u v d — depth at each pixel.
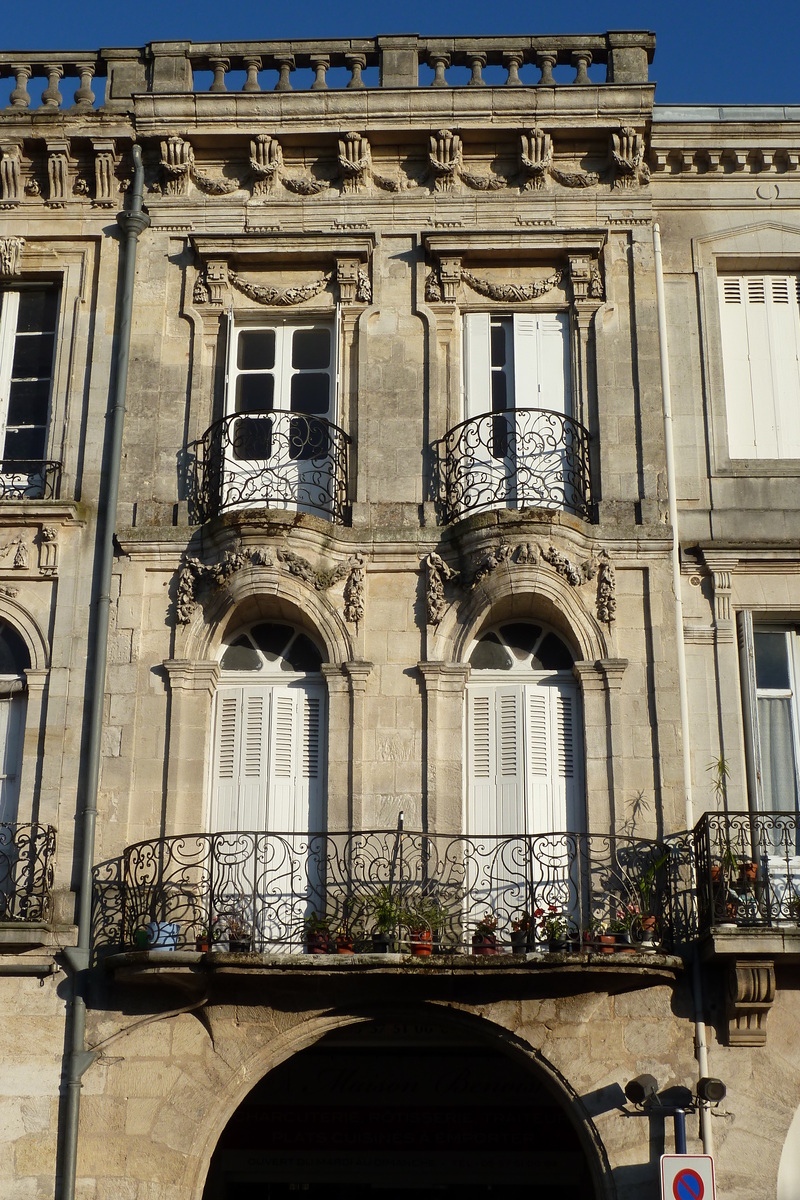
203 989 17.19
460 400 20.17
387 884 17.66
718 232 20.80
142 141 21.19
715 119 21.14
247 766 18.80
